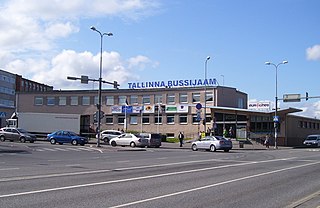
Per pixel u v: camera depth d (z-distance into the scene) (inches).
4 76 4404.5
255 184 559.8
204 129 2388.0
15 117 2484.0
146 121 2871.6
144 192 466.0
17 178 565.9
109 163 872.3
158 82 2886.3
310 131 2977.4
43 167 741.3
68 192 452.1
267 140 2100.1
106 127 2989.7
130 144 1761.8
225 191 489.1
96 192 457.7
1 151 1196.5
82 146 1657.2
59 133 1817.2
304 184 570.3
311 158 1173.7
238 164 898.7
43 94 3201.3
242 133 2477.9
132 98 2942.9
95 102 3056.1
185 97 2770.7
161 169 748.6
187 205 391.9
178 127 2753.4
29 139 1856.5
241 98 2972.4
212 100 2684.5
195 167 803.4
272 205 405.4
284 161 1032.2
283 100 2058.3
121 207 373.7
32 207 364.5
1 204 376.5
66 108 3125.0
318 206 398.0
